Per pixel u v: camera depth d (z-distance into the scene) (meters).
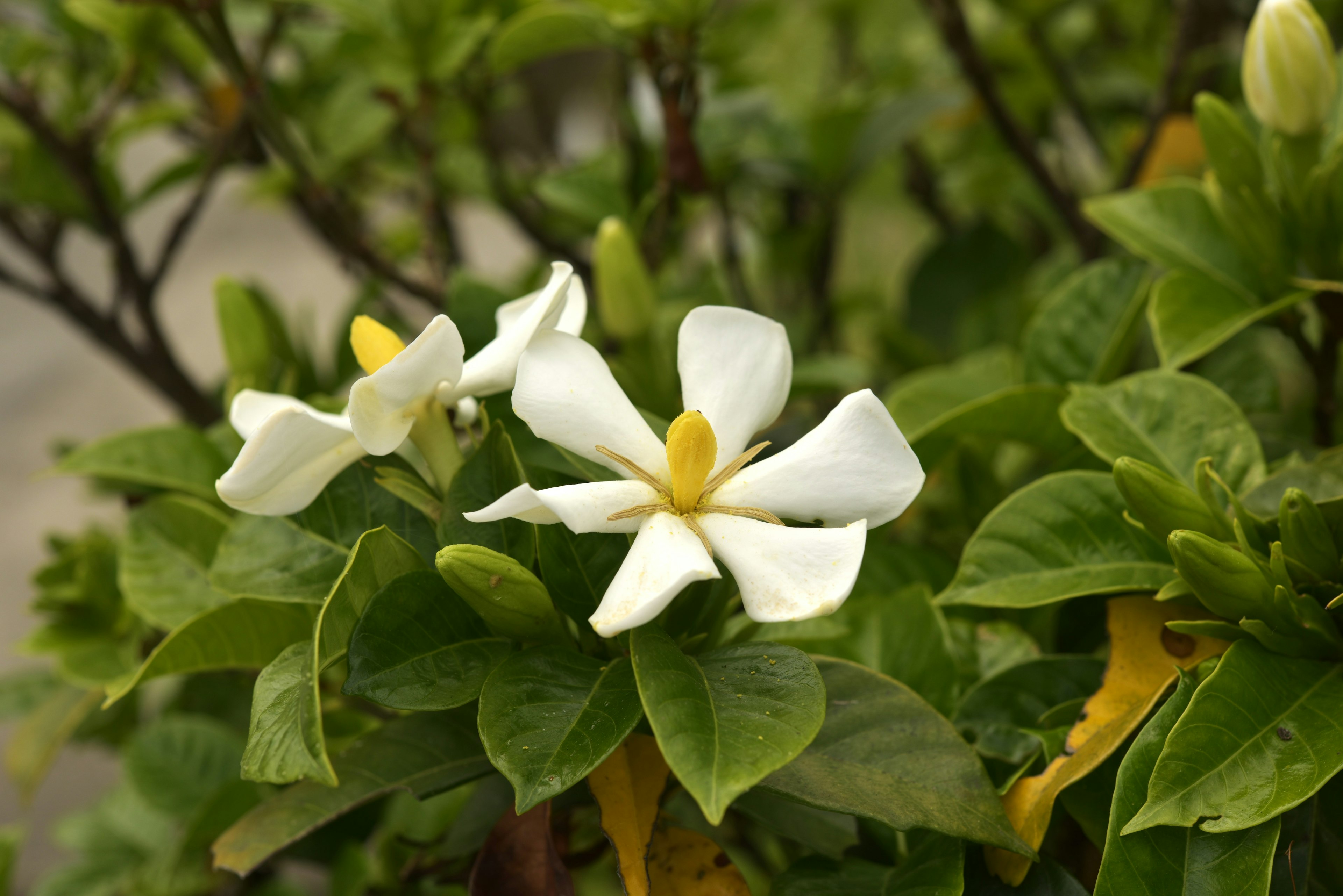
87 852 0.75
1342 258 0.50
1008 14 0.73
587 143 1.17
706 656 0.44
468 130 0.85
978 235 0.87
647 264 0.61
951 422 0.53
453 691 0.44
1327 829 0.45
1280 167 0.51
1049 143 0.89
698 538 0.43
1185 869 0.43
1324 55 0.49
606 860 0.51
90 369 1.91
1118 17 0.89
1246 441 0.49
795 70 1.13
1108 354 0.54
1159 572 0.47
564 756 0.42
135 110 0.76
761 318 0.45
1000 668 0.51
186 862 0.65
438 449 0.46
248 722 0.78
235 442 0.55
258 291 0.60
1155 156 0.64
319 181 0.72
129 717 0.78
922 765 0.45
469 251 1.73
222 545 0.48
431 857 0.51
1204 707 0.44
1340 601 0.44
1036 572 0.48
